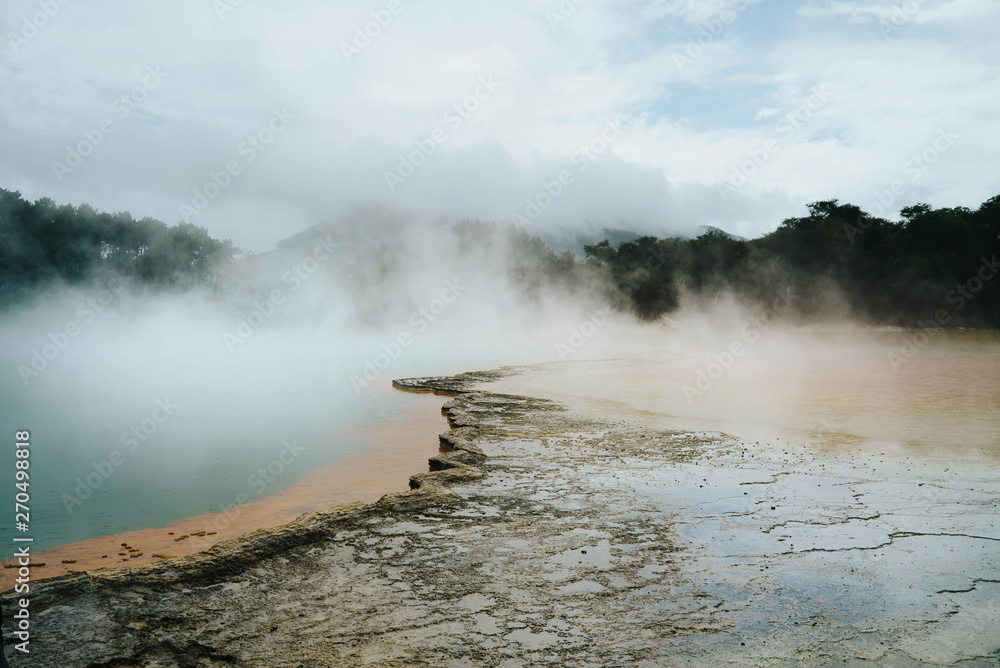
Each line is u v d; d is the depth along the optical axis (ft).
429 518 23.34
